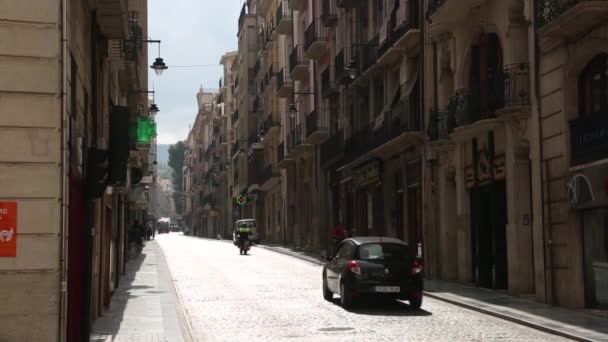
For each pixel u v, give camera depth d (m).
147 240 73.81
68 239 9.63
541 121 17.59
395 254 17.22
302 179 48.88
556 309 16.20
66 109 9.04
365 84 33.78
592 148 15.42
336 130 39.75
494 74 20.80
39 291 8.70
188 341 12.52
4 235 8.64
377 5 32.09
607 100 15.24
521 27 19.00
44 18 8.83
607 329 13.09
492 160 20.64
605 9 14.47
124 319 15.25
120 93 23.17
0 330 8.59
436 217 24.91
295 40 49.09
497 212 20.55
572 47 16.19
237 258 39.41
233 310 17.33
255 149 65.50
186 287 22.95
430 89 25.09
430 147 24.78
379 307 17.62
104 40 15.59
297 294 20.77
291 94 50.88
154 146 50.66
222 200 94.19
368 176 32.69
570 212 16.33
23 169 8.71
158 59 25.23
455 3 21.22
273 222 61.31
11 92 8.72
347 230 37.62
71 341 10.16
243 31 73.94
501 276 20.45
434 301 18.83
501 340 12.48
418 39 26.17
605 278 15.35
